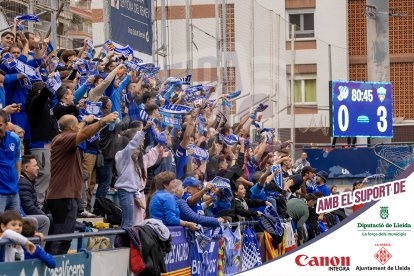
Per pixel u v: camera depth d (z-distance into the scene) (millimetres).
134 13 18656
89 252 10680
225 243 15547
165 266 12391
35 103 13164
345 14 43719
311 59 43031
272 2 44156
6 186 10758
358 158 29969
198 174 16328
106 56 15984
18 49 13531
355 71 44781
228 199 16188
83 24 23609
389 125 31391
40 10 17703
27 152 13289
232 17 28000
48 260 9516
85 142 13805
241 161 18656
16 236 9180
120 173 13062
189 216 13688
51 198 11523
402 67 45312
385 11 31438
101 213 14141
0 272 8648
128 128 15734
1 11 17156
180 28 24500
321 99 42438
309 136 40500
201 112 19766
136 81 17500
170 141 16188
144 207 13578
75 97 14086
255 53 27641
